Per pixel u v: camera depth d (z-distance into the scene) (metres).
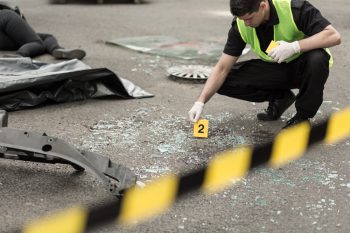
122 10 10.33
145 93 4.75
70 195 2.86
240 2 3.22
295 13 3.49
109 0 11.60
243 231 2.54
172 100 4.64
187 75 5.30
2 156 2.92
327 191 2.96
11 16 6.04
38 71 4.57
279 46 3.42
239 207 2.76
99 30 8.02
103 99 4.61
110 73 4.52
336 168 3.27
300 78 3.68
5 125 3.13
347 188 3.01
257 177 3.11
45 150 2.74
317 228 2.58
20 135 2.79
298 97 3.66
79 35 7.61
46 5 10.82
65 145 2.76
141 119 4.11
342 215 2.70
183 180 2.35
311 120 4.12
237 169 2.57
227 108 4.43
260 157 2.77
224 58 3.75
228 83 3.91
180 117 4.18
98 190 2.92
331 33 3.45
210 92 3.75
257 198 2.86
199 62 6.01
